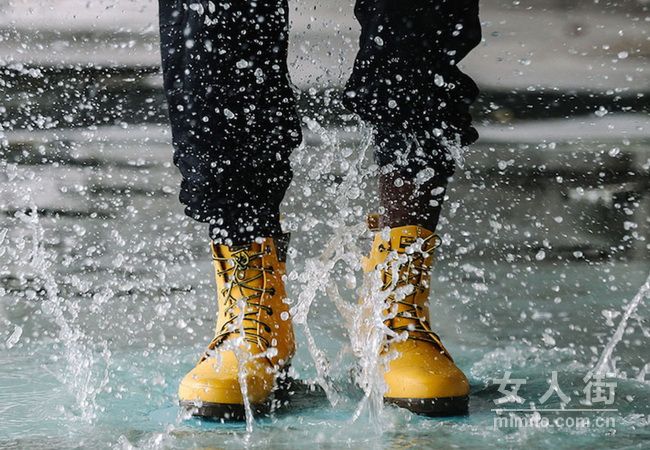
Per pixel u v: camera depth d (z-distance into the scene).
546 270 5.47
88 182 7.42
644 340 4.02
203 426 2.91
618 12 11.34
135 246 5.88
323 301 4.75
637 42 11.42
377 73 3.15
